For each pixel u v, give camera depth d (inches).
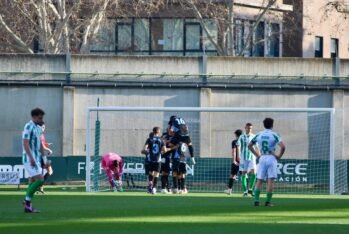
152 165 3457.2
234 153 3479.3
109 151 4426.7
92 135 4434.1
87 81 4485.7
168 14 6171.3
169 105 4495.6
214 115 4436.5
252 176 3324.3
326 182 3909.9
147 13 5748.0
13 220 2123.5
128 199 3021.7
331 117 3750.0
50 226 1980.8
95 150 3791.8
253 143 2709.2
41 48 5797.2
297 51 6688.0
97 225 2009.1
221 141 4434.1
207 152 4426.7
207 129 4431.6
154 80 4498.0
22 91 4485.7
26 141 2348.7
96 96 4488.2
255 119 4431.6
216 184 3934.5
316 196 3440.0
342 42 7322.8
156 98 4490.7
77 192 3531.0
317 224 2059.5
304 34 6643.7
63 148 4466.0
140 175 3927.2
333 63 4485.7
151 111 4180.6
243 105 4485.7
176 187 3526.1
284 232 1866.4
